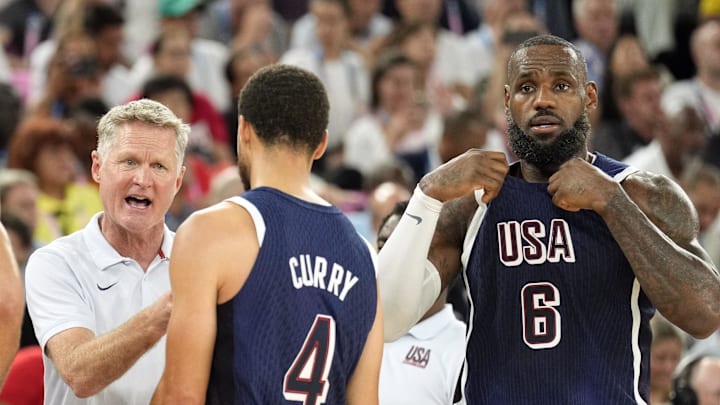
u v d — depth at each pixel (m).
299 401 12.93
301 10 39.47
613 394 14.37
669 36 39.91
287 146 13.30
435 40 37.06
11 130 30.05
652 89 33.00
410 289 14.73
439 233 15.28
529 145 14.73
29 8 37.66
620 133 33.00
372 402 13.65
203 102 31.61
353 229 13.70
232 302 12.76
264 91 13.30
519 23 36.94
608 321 14.52
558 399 14.41
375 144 32.16
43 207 26.97
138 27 38.38
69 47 31.14
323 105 13.48
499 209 14.80
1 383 15.36
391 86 32.38
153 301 15.61
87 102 29.95
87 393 14.25
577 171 14.15
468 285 14.96
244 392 12.68
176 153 15.70
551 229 14.62
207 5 38.16
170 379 12.55
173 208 26.72
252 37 36.59
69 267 15.53
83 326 15.10
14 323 15.30
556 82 14.68
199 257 12.62
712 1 39.34
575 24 39.31
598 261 14.52
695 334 14.30
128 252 15.73
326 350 13.11
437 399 17.12
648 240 13.96
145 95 30.33
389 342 15.71
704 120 32.78
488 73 37.44
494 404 14.56
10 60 36.41
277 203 13.09
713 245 27.88
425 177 14.80
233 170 24.64
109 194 15.43
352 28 37.84
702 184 28.48
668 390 23.03
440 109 33.91
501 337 14.64
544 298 14.55
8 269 15.42
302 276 12.99
